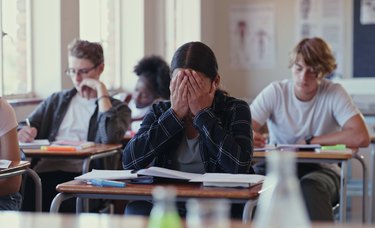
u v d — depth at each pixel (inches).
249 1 354.3
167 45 326.0
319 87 178.4
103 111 174.7
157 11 311.0
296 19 348.5
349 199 262.5
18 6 208.8
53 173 169.0
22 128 169.5
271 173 53.7
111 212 178.5
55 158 156.6
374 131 247.8
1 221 72.4
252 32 354.9
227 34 357.4
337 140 173.2
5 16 200.5
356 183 266.8
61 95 179.6
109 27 283.7
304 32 347.9
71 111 177.9
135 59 292.8
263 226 51.8
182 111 117.1
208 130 115.6
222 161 115.2
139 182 110.6
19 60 210.1
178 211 112.2
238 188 105.2
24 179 157.8
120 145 169.8
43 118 177.5
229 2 356.5
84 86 177.9
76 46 179.0
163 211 50.6
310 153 158.2
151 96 208.8
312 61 172.9
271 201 52.7
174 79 117.1
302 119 177.8
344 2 343.3
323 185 156.0
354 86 340.8
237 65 356.8
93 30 259.6
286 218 49.8
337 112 176.1
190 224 56.1
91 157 155.5
